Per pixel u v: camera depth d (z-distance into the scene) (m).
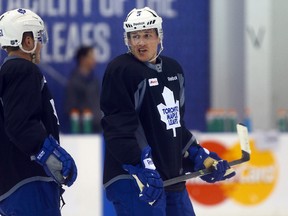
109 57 27.14
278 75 27.61
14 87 11.89
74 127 22.75
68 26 26.97
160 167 12.77
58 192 12.57
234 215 21.86
